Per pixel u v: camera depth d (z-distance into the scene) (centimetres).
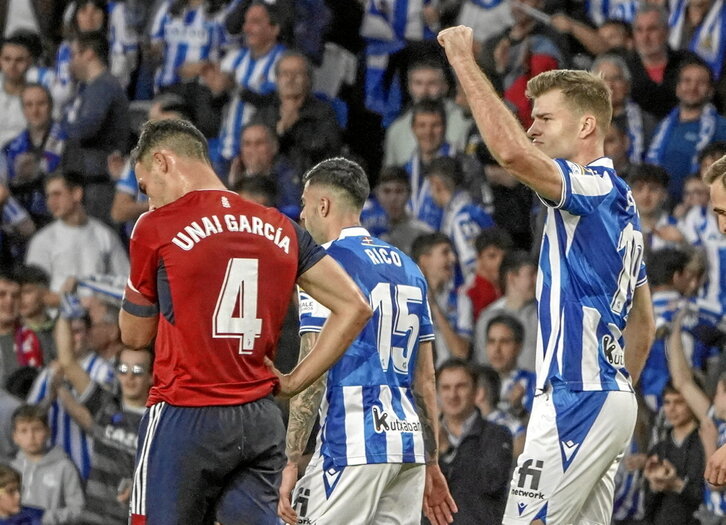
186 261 1312
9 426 3030
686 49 3434
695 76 3278
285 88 3438
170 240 1317
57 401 3011
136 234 1330
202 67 3738
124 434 2847
